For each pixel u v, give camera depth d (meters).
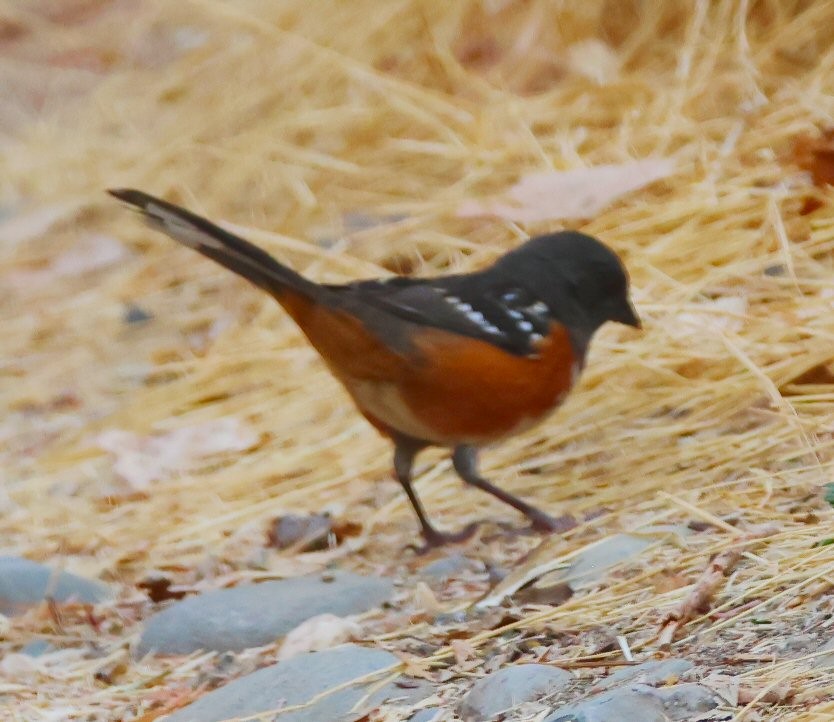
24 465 10.05
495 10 13.77
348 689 5.90
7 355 11.67
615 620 6.27
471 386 7.47
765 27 12.48
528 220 10.16
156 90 15.27
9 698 6.78
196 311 11.84
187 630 7.07
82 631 7.56
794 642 5.53
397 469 7.99
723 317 9.17
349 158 12.89
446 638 6.43
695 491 7.71
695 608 6.00
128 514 9.13
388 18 14.00
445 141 12.65
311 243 11.88
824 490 7.18
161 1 16.98
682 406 8.75
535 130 12.35
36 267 13.06
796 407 8.36
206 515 8.94
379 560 8.03
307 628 6.75
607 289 8.07
